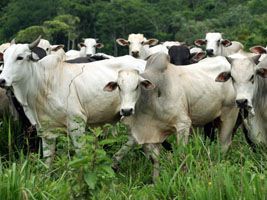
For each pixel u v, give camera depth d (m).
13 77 9.06
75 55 17.36
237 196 6.76
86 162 6.66
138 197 7.41
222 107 9.71
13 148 9.88
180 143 8.30
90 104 9.47
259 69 8.70
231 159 8.85
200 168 7.48
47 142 9.30
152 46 18.22
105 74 9.66
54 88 9.32
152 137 8.95
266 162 7.93
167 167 8.05
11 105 10.25
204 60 9.89
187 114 9.08
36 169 7.97
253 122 9.07
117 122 9.86
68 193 7.00
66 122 9.38
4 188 6.85
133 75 8.60
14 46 9.19
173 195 7.27
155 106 8.80
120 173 8.77
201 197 6.76
